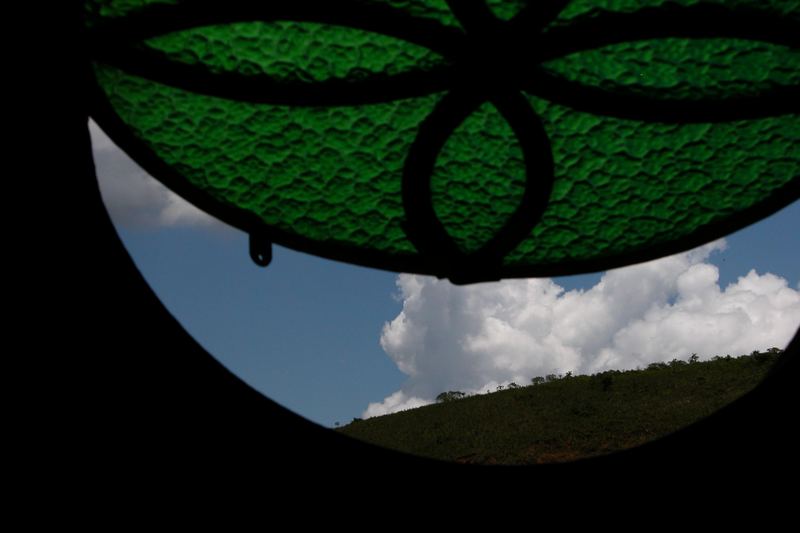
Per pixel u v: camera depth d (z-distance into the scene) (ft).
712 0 7.66
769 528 6.59
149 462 6.33
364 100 8.38
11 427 6.17
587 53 8.27
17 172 6.36
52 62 6.53
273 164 9.52
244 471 6.49
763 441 6.73
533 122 8.62
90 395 6.32
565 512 6.72
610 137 9.26
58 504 6.14
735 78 8.51
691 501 6.68
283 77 8.38
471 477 6.82
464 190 9.93
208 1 7.49
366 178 9.73
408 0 7.66
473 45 7.85
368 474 6.71
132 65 7.88
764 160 9.48
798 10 7.77
